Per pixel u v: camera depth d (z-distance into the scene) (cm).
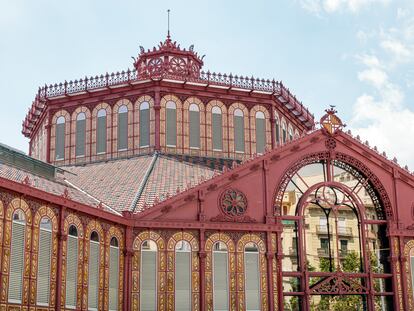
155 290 3100
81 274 2780
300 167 3475
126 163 3925
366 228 3503
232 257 3231
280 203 3375
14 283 2386
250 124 4225
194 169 3803
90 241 2869
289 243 3438
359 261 3516
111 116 4169
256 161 3372
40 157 4475
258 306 3206
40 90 4334
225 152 4125
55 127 4303
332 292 3356
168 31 4547
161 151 3997
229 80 4197
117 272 3044
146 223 3133
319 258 3525
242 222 3275
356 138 3569
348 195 3547
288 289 3434
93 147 4162
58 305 2602
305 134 3500
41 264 2545
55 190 2941
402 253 3500
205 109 4159
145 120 4084
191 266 3167
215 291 3170
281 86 4312
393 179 3588
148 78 4075
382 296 3516
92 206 2864
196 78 4184
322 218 3566
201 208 3225
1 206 2352
